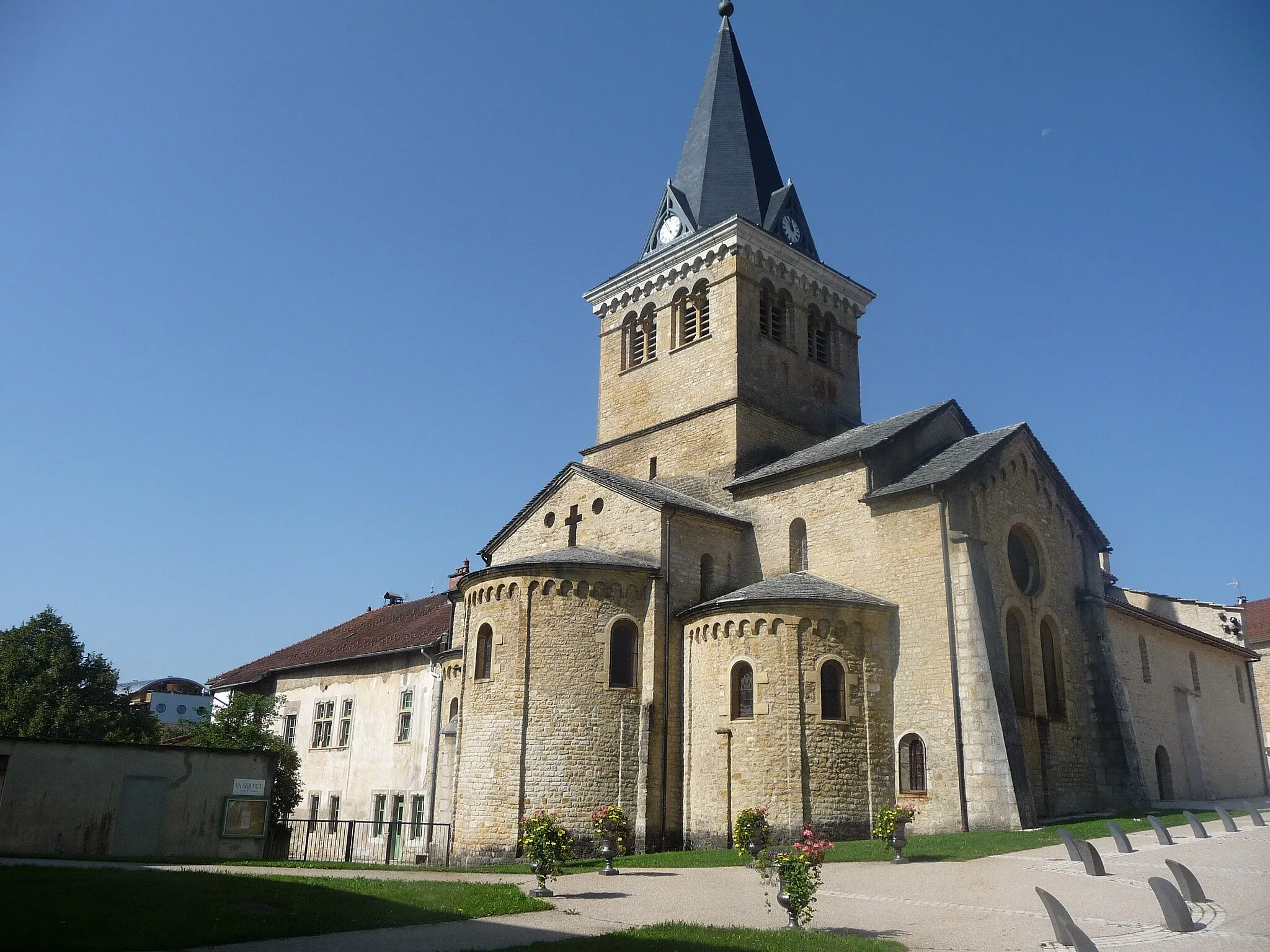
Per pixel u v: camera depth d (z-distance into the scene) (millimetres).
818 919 17344
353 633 55812
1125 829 28250
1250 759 50312
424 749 43750
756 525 39375
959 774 30547
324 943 15242
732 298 44500
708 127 51219
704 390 44594
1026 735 33094
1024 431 37656
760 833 26812
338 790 48500
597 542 39188
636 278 49156
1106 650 37156
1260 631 67438
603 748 33125
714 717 32750
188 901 17875
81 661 47344
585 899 20734
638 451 46625
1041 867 22156
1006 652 33500
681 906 19594
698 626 34031
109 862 25906
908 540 33812
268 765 31969
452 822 34594
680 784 33531
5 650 46125
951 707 31250
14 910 16141
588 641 34031
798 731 31172
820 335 49188
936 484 33094
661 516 36531
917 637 32781
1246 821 30812
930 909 17984
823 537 36656
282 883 20781
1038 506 37656
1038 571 36719
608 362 50062
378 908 18109
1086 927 15766
